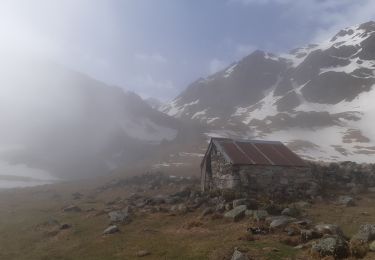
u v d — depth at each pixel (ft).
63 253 73.36
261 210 87.15
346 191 128.67
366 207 104.12
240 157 124.57
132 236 81.20
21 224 102.89
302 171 128.16
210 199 108.37
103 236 83.15
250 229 74.33
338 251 56.44
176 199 116.78
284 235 71.41
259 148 133.49
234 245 65.67
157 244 72.95
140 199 131.23
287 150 136.87
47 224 99.09
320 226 71.00
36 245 81.00
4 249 79.10
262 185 121.80
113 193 180.24
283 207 93.20
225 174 124.47
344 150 476.54
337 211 97.81
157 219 96.02
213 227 82.89
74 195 174.19
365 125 629.51
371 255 56.03
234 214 87.25
